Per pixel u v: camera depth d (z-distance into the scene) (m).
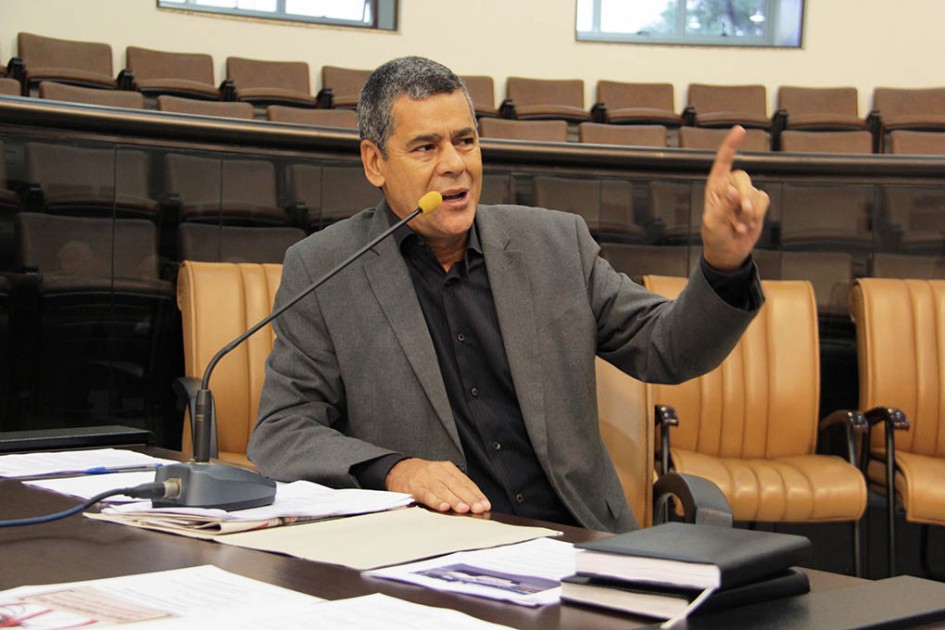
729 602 0.76
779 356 2.78
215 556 0.96
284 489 1.33
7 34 5.80
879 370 2.86
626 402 1.87
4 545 1.00
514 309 1.65
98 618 0.72
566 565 0.93
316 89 6.50
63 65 5.64
